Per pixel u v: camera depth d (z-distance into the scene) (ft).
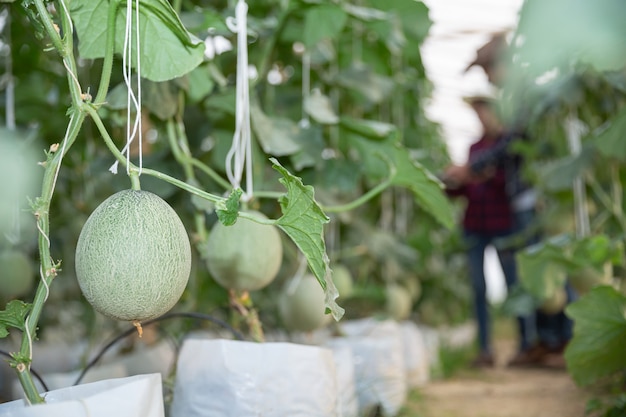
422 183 5.77
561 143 10.98
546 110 9.58
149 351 7.62
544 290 7.79
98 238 3.04
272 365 4.25
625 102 8.90
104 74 3.39
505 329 24.34
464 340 18.98
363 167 7.64
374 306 11.97
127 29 3.39
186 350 4.41
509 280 13.69
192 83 5.97
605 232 9.82
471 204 13.85
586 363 6.12
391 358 7.85
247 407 4.16
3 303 7.43
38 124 8.02
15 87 7.77
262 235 4.82
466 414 8.57
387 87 8.69
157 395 3.30
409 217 12.87
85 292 3.09
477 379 11.67
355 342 7.68
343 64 9.44
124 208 3.10
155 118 6.90
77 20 3.92
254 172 6.61
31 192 7.17
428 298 15.74
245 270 4.74
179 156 5.40
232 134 6.74
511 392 10.20
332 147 8.01
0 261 6.19
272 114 7.84
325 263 3.29
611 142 6.86
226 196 4.84
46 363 9.91
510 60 2.85
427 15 8.29
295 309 6.14
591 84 8.61
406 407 8.39
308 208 3.22
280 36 7.32
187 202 7.06
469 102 14.16
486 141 14.19
